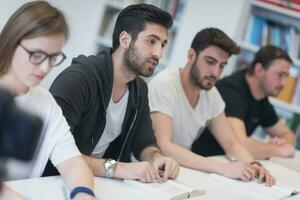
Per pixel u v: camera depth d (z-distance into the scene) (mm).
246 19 3719
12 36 977
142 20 1508
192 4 3775
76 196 1088
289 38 3660
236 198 1452
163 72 2125
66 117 1393
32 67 991
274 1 3623
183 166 1776
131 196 1248
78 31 4148
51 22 982
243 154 2104
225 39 2027
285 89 3633
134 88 1676
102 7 4102
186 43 3801
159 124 1937
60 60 1045
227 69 3633
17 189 1097
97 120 1582
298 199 1554
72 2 4113
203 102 2170
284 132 2955
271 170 2041
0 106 461
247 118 2695
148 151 1687
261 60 2650
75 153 1241
